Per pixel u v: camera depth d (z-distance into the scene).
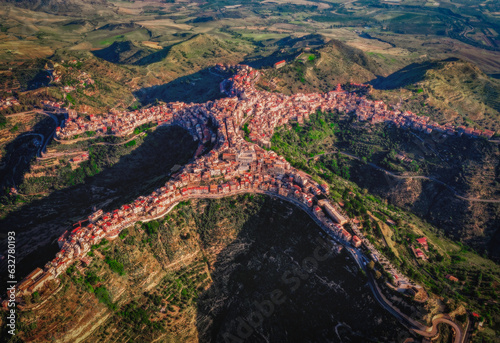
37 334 182.50
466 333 192.50
